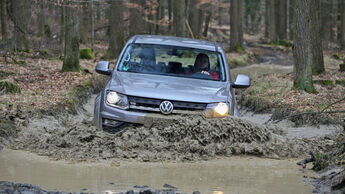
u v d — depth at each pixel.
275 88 45.09
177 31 77.56
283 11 164.62
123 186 14.10
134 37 23.95
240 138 19.64
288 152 19.86
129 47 22.81
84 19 113.62
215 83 20.94
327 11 130.25
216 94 19.62
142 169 16.36
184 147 18.42
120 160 17.45
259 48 146.75
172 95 18.80
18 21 68.62
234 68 87.69
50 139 19.61
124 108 18.66
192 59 22.28
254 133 20.03
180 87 19.66
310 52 42.69
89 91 41.38
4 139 20.27
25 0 69.50
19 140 20.31
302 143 21.34
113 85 19.56
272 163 18.38
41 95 32.97
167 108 18.52
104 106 19.05
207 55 22.48
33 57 64.12
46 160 17.23
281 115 32.25
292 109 33.28
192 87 19.86
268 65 98.12
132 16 96.00
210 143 19.03
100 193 13.24
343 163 16.70
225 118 19.44
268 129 22.34
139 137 18.61
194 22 121.75
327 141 22.94
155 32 153.88
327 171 16.72
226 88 20.58
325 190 14.50
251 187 14.69
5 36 71.31
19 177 14.80
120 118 18.55
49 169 15.95
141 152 18.14
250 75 66.38
